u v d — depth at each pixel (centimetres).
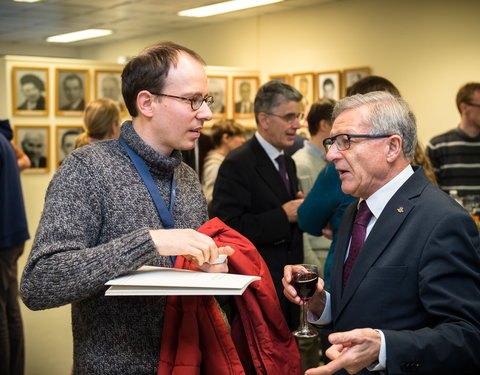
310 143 337
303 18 829
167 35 1080
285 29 857
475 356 144
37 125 713
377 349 141
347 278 170
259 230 284
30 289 146
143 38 1133
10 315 381
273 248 290
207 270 159
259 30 899
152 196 166
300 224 266
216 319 161
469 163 465
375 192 165
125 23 979
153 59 162
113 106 381
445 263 148
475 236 152
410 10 690
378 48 731
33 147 711
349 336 140
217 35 974
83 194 157
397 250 155
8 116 698
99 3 805
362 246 167
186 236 150
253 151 302
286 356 172
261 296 170
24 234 387
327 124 328
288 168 314
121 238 148
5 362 370
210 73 818
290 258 297
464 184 466
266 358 167
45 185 719
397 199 161
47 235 150
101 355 158
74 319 167
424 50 679
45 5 822
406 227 157
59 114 727
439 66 664
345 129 162
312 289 174
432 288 147
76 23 982
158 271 154
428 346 141
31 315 494
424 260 150
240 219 288
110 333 158
